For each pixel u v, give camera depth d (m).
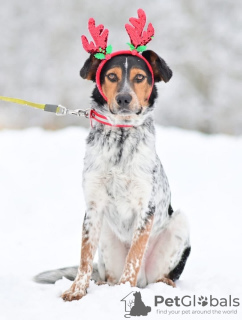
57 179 10.93
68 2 33.16
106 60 5.22
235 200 9.57
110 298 4.48
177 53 31.19
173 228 5.65
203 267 6.17
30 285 5.13
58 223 8.32
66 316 4.17
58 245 7.29
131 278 5.00
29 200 9.54
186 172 11.66
